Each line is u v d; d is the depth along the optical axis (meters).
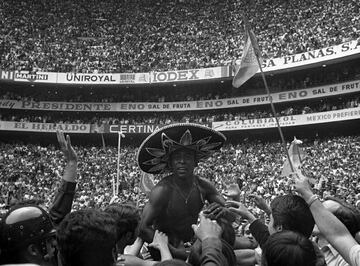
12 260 2.71
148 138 5.03
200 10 53.28
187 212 5.16
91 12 54.25
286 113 42.94
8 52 47.09
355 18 39.56
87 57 48.41
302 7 46.25
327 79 42.31
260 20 47.75
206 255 2.78
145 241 5.06
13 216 2.75
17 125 46.28
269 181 31.69
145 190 8.41
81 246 2.49
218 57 45.84
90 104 48.16
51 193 33.78
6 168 40.06
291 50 41.41
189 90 48.41
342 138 38.53
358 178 28.41
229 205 4.52
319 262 3.43
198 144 5.13
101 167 40.28
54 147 46.44
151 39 50.78
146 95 49.31
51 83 46.28
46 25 51.81
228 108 46.75
